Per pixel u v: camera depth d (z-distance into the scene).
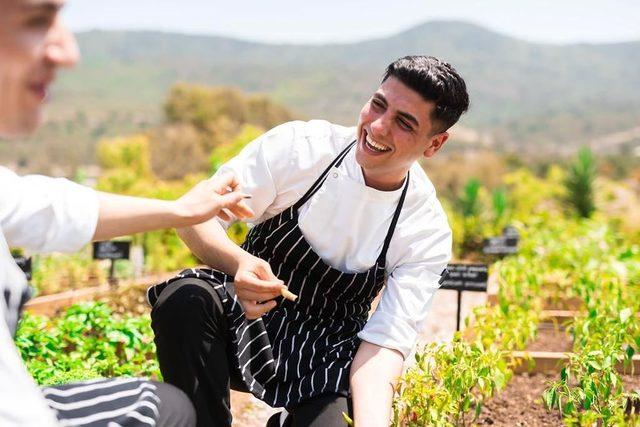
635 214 12.31
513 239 7.26
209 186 2.13
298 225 2.82
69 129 180.75
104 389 1.85
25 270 5.24
